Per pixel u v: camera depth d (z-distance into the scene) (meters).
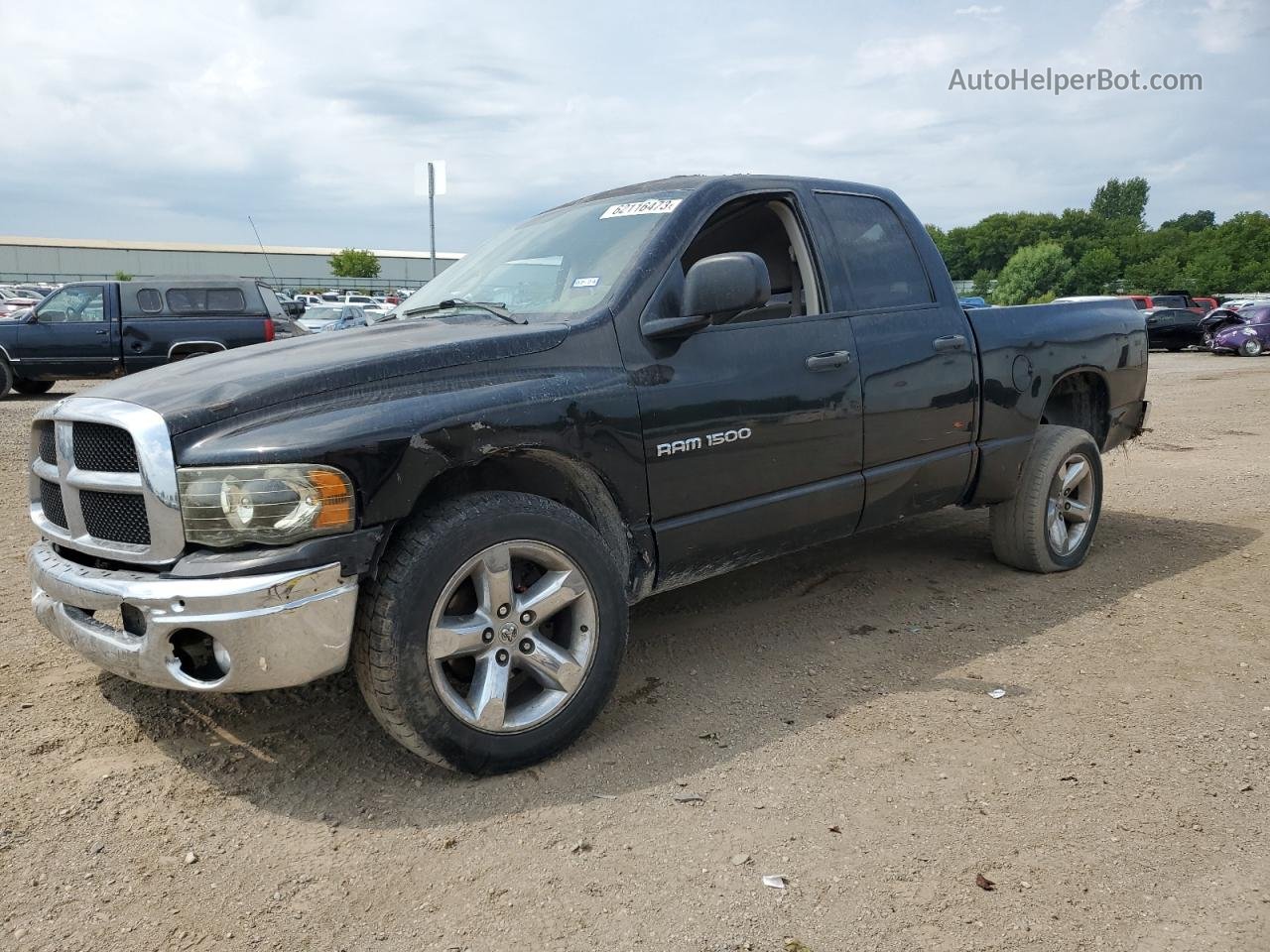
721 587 4.83
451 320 3.47
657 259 3.43
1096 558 5.24
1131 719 3.27
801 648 4.00
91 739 3.21
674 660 3.88
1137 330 5.38
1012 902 2.31
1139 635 4.07
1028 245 101.75
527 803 2.80
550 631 3.17
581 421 3.04
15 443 10.05
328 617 2.61
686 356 3.37
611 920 2.27
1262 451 8.94
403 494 2.70
